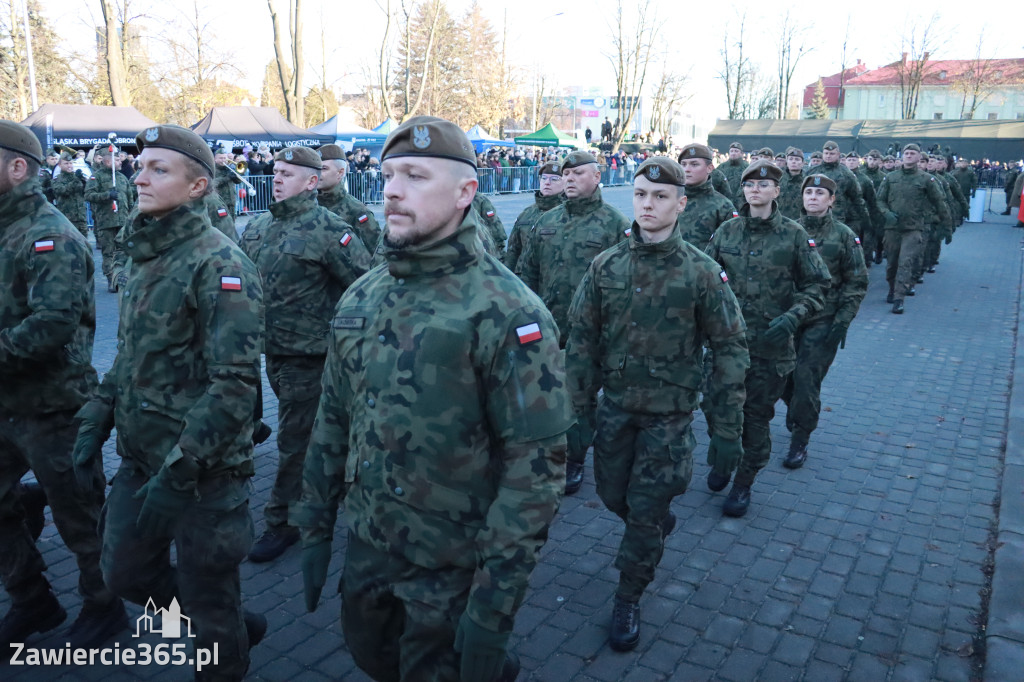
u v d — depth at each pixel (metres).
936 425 6.93
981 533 4.91
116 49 27.86
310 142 25.67
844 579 4.36
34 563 3.57
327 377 2.44
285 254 4.43
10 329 3.19
